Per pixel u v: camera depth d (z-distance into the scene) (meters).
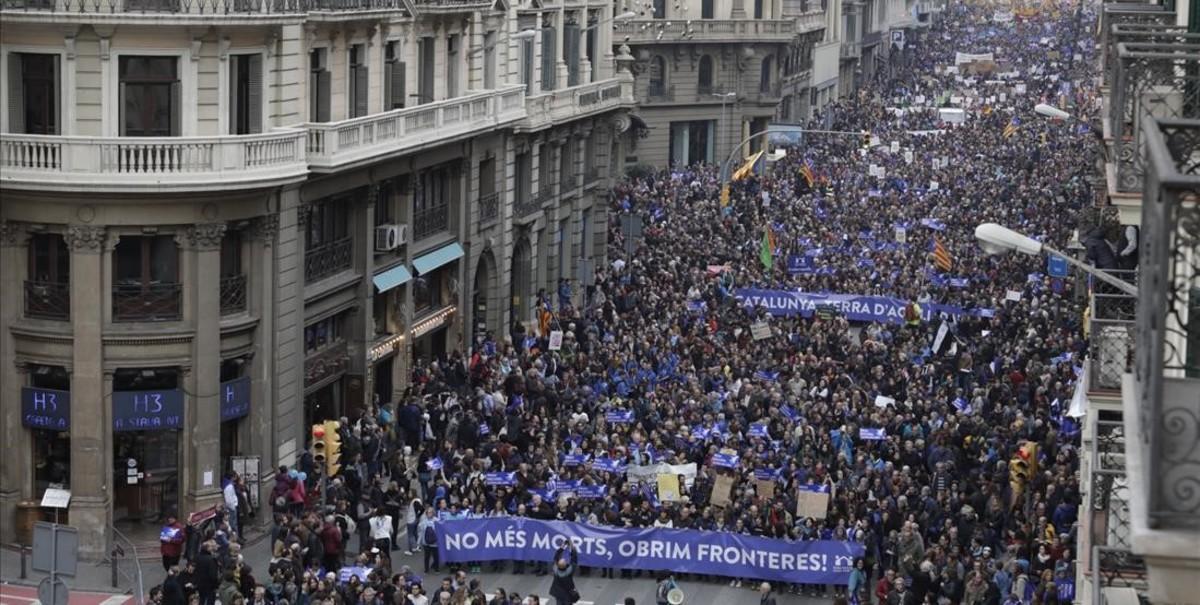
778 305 77.44
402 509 54.66
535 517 48.88
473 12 69.88
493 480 50.75
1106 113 34.56
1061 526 44.72
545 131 79.88
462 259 70.44
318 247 57.88
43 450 51.19
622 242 89.69
